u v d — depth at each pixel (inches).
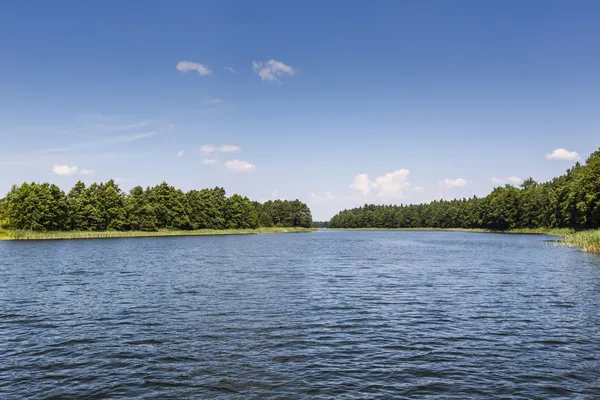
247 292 1066.1
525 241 3602.4
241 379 488.7
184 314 818.2
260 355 573.3
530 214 5802.2
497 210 6038.4
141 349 600.7
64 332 691.4
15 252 2331.4
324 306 900.0
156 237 4699.8
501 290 1106.7
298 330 701.9
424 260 1972.2
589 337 665.6
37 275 1370.6
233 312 836.6
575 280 1268.5
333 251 2600.9
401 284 1214.9
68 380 489.7
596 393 454.3
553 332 695.1
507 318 794.2
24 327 723.4
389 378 493.4
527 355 578.2
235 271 1508.4
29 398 442.3
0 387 470.0
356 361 550.9
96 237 4301.2
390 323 753.0
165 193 5556.1
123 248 2726.4
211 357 565.3
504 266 1672.0
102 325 734.5
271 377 494.6
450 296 1023.0
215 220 6373.0
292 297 1001.5
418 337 663.8
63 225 4284.0
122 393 452.8
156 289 1106.1
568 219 4227.4
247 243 3582.7
